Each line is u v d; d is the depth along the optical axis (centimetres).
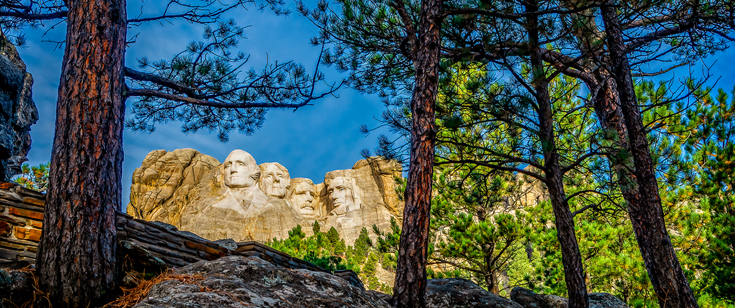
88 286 543
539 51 921
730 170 1393
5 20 1005
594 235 1648
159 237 645
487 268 1566
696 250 1563
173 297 389
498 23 863
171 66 867
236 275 482
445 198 1600
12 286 505
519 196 1543
